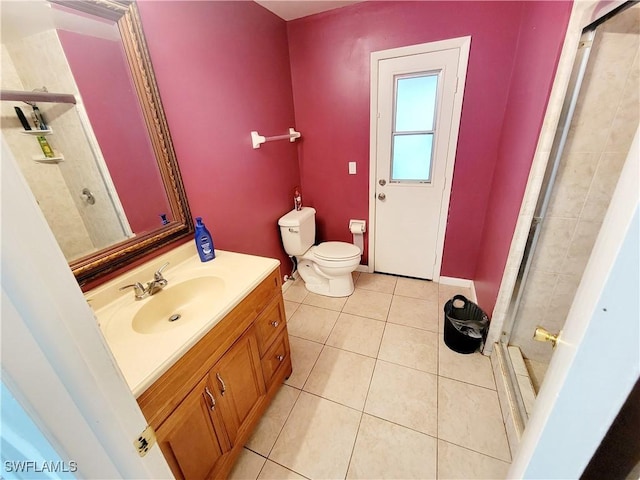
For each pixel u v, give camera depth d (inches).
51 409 14.2
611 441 21.2
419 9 73.3
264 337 53.1
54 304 13.8
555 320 59.3
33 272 12.8
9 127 33.5
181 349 34.2
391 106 85.1
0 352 12.2
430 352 71.4
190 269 53.6
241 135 73.2
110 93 43.2
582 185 47.7
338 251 91.8
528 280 57.7
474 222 89.0
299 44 88.4
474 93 75.9
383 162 92.7
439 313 86.1
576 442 17.1
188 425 36.4
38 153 36.1
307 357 72.3
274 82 84.8
